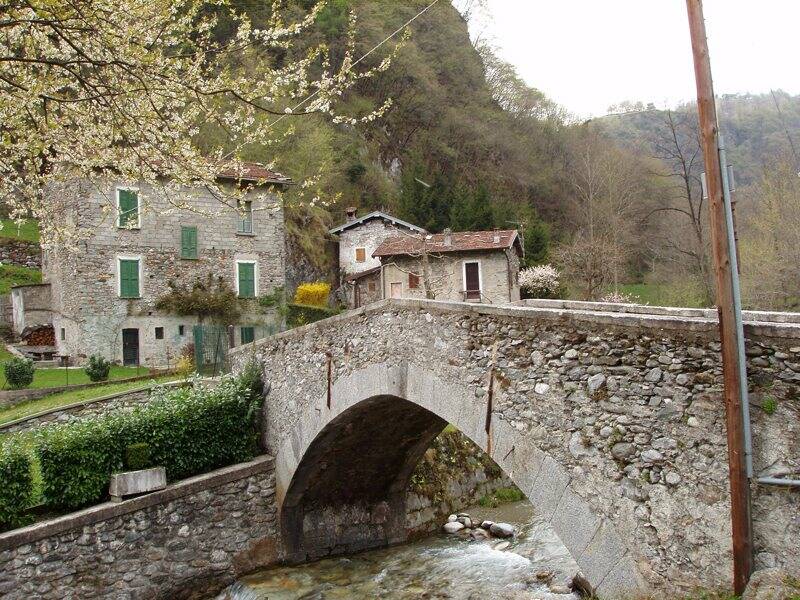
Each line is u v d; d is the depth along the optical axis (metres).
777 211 19.47
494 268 24.31
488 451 6.53
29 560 8.35
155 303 21.34
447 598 8.98
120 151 8.12
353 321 9.16
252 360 12.11
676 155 24.66
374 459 11.21
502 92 45.56
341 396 9.30
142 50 6.68
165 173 8.03
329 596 9.50
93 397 14.68
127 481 9.37
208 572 10.04
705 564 4.62
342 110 36.34
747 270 19.09
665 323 4.96
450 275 24.73
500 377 6.44
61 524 8.63
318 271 29.86
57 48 7.00
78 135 7.85
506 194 39.84
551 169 41.62
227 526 10.37
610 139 40.28
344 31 34.09
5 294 25.89
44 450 9.04
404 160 38.94
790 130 27.00
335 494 11.58
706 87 4.62
